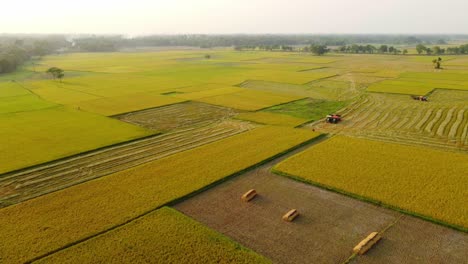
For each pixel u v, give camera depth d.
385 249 22.89
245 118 56.56
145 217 26.45
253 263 21.34
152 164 36.69
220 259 21.72
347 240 23.89
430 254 22.41
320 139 45.44
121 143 44.28
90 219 26.33
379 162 36.53
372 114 58.81
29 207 28.11
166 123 54.19
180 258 21.86
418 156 38.09
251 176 34.16
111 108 63.88
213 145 42.53
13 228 25.17
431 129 49.47
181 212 27.75
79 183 33.12
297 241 23.83
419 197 29.11
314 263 21.69
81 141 44.69
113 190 30.94
